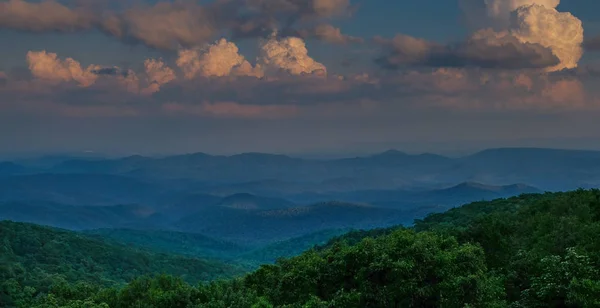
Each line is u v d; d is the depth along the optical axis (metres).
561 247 51.38
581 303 35.69
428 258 42.75
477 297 41.03
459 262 43.47
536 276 45.53
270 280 58.59
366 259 45.72
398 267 41.69
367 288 42.59
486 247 59.62
